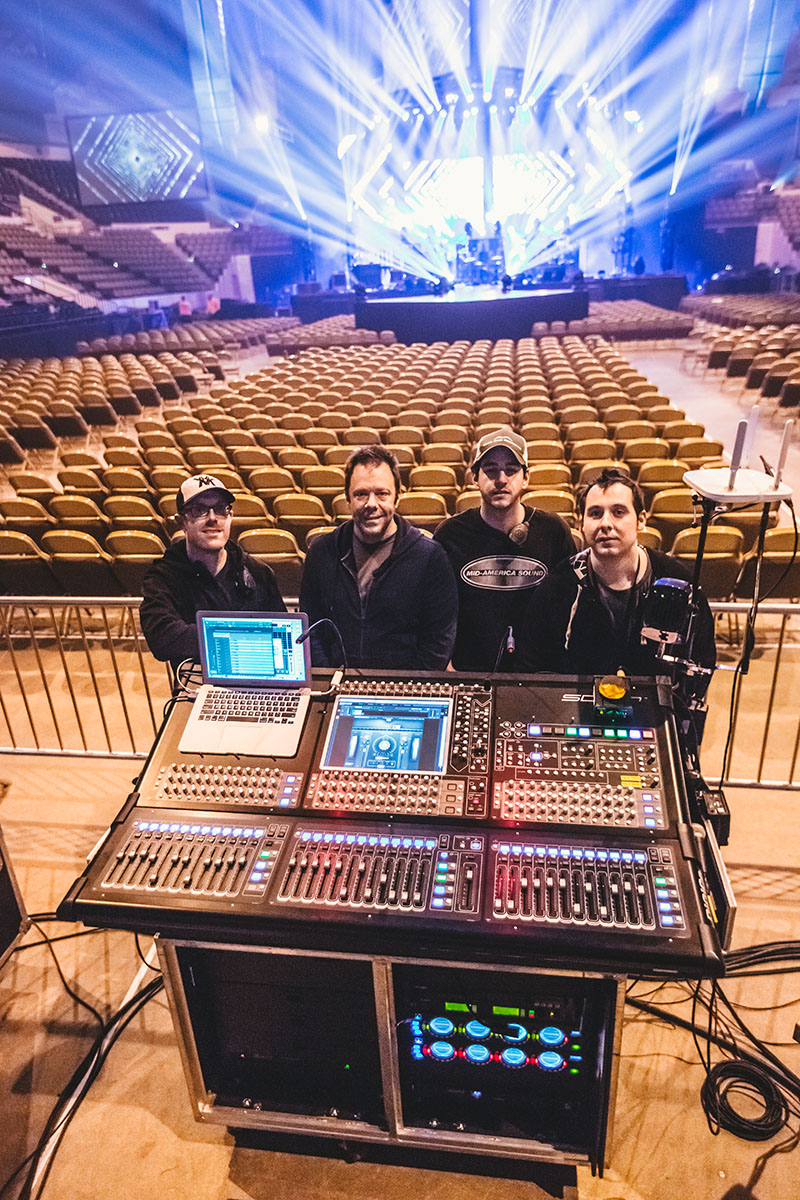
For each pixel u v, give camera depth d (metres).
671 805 1.83
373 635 2.69
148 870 1.84
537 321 17.55
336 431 8.11
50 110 20.34
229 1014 2.12
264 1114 2.14
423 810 1.88
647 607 2.13
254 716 2.09
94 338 21.09
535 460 6.98
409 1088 2.15
